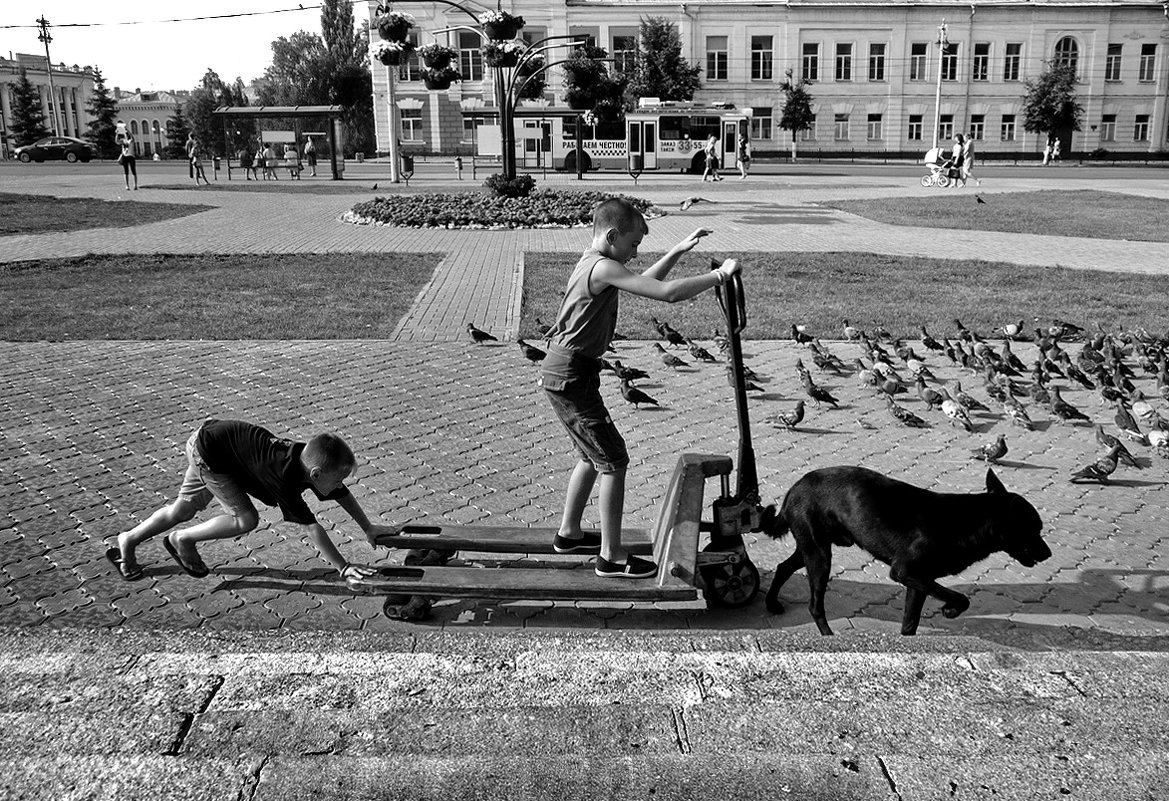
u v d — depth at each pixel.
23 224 24.52
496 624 5.29
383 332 13.08
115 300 15.12
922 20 66.94
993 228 25.83
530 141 50.59
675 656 3.08
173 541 5.51
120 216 27.08
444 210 26.12
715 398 10.18
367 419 9.12
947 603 4.80
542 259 19.56
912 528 4.69
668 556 5.04
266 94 86.94
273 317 13.93
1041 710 2.72
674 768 2.43
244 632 3.32
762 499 7.21
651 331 13.62
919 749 2.54
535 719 2.67
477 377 10.84
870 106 68.38
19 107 82.44
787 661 3.03
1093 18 66.81
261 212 29.17
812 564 5.04
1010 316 14.61
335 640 3.28
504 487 7.37
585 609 5.47
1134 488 7.55
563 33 65.69
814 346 11.61
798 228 25.52
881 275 18.31
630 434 8.84
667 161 49.19
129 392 9.91
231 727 2.64
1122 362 11.55
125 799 2.35
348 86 81.88
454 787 2.36
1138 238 23.88
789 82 66.38
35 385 10.11
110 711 2.72
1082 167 60.62
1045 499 7.28
